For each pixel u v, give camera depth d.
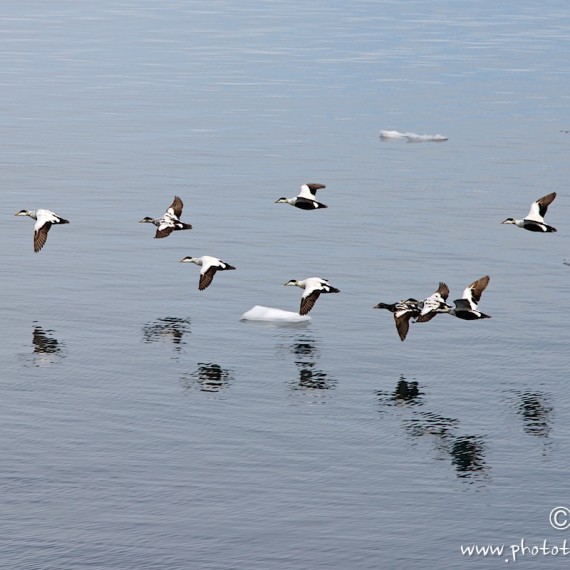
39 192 91.00
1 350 60.94
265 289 70.88
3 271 73.38
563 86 137.62
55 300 68.31
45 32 172.50
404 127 117.19
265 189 93.06
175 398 55.38
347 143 110.19
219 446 50.47
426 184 95.31
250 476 47.81
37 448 49.94
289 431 52.03
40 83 136.50
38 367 58.81
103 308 67.25
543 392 56.56
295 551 42.28
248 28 176.75
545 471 48.75
